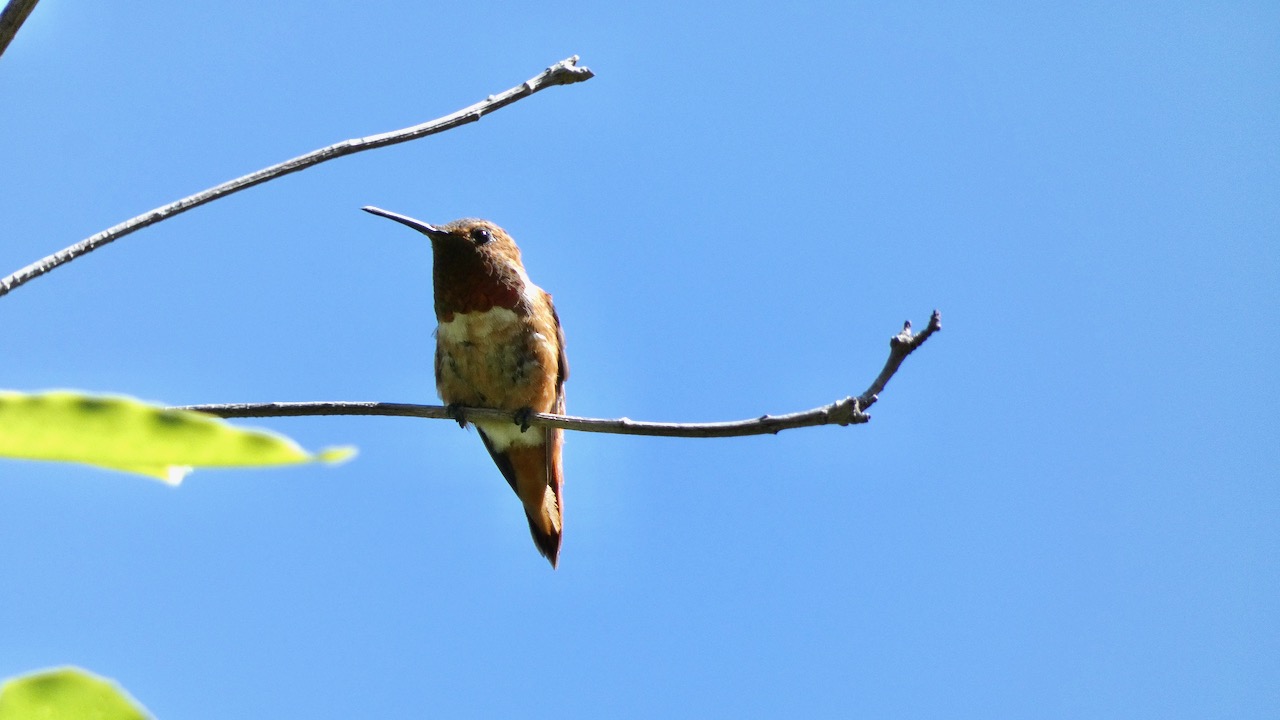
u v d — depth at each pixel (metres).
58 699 1.59
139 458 1.69
